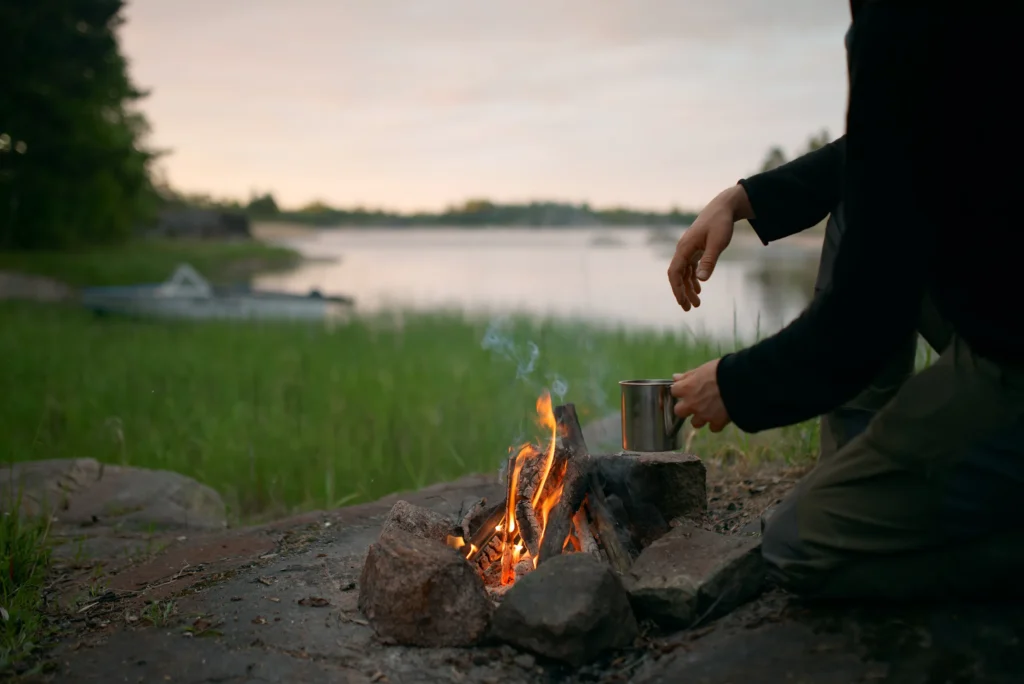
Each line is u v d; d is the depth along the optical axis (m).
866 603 2.26
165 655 2.41
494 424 6.69
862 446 2.17
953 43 1.84
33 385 8.80
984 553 2.09
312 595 2.82
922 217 1.92
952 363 2.08
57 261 36.62
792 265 48.69
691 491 3.00
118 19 35.47
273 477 5.73
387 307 24.08
